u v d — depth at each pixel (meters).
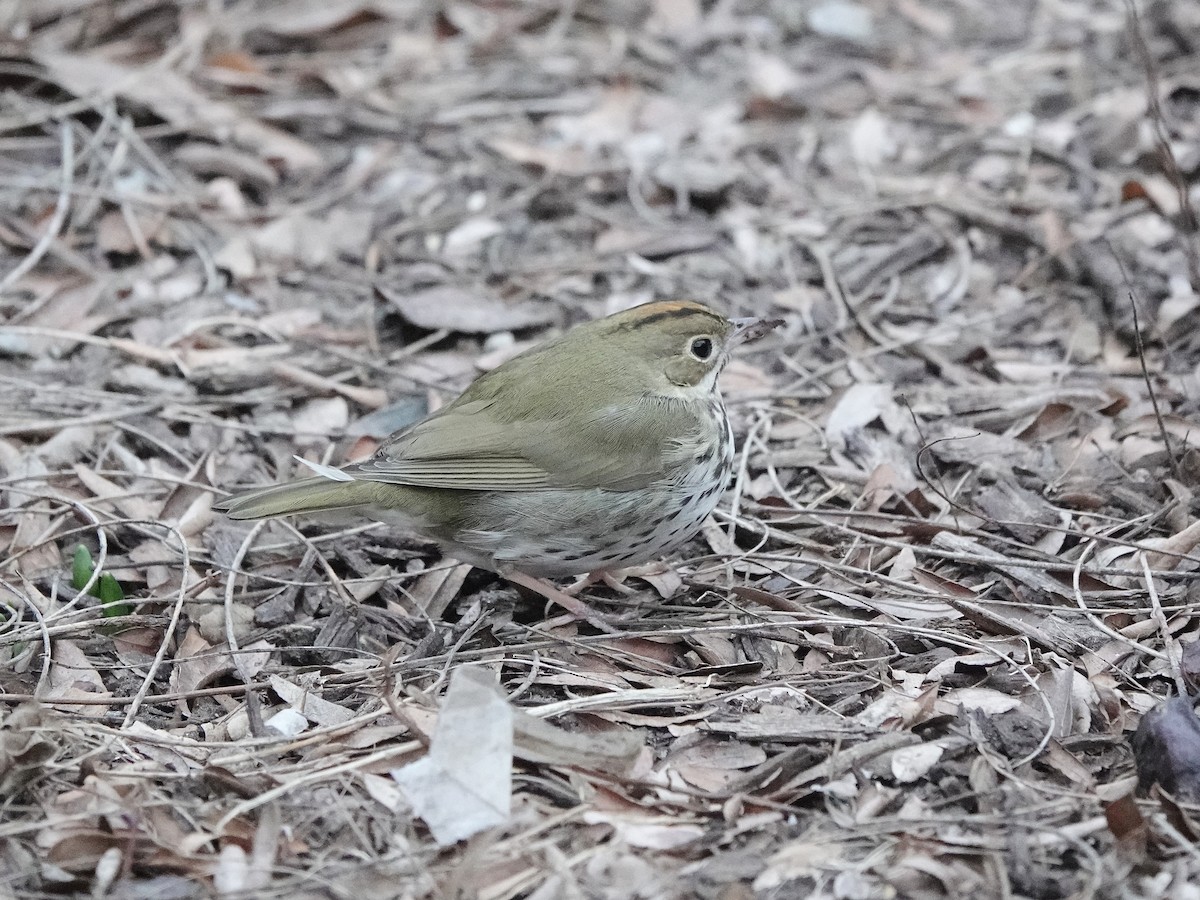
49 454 12.84
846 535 11.92
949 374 13.97
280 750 9.38
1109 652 10.24
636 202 16.67
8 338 14.21
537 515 10.64
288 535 12.16
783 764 9.04
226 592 11.20
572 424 10.59
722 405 11.22
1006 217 15.93
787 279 15.50
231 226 16.12
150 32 19.11
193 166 16.84
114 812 8.69
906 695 9.84
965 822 8.58
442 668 10.42
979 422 13.19
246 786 8.99
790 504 12.31
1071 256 15.09
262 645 10.87
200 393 13.80
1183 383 13.32
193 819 8.78
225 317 14.80
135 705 9.91
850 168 17.16
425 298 14.98
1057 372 13.79
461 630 10.96
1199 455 11.98
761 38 19.62
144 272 15.46
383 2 20.09
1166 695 9.88
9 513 12.00
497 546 10.84
